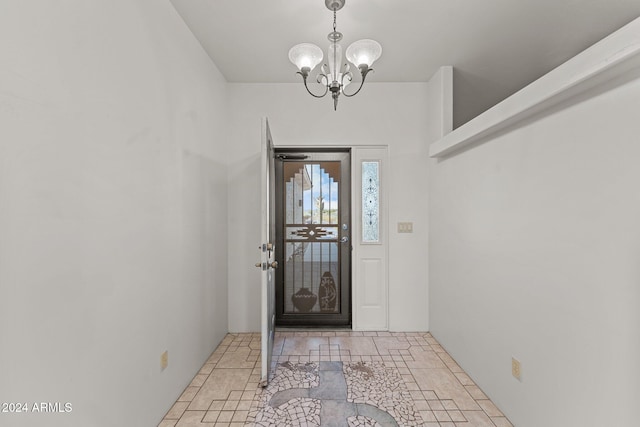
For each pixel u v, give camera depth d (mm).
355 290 3289
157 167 1791
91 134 1271
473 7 2000
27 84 998
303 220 3424
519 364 1746
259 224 3197
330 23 2193
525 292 1703
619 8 1948
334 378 2309
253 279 3203
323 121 3229
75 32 1187
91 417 1268
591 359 1289
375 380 2281
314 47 1823
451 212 2682
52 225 1090
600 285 1249
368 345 2895
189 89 2246
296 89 3219
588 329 1303
